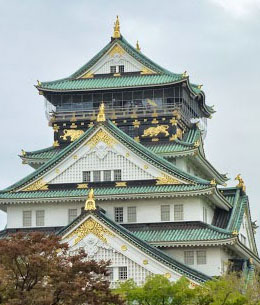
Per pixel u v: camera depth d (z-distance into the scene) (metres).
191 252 118.69
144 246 112.50
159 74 136.00
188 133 137.12
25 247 87.62
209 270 117.75
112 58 137.88
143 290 98.25
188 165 132.75
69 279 87.94
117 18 139.75
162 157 129.00
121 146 123.12
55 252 89.44
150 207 121.75
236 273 114.69
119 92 135.62
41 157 133.62
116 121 133.62
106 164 123.31
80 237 113.62
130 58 137.38
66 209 123.94
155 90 134.50
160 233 119.88
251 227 138.62
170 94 134.00
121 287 100.44
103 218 113.69
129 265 112.50
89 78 137.75
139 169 122.44
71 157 124.25
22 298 85.44
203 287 101.62
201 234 118.25
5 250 87.06
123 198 121.25
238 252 125.69
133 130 132.75
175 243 117.56
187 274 110.25
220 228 121.56
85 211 113.81
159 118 132.38
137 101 135.12
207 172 139.00
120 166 123.00
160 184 121.31
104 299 88.75
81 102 136.25
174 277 110.62
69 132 135.00
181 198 121.12
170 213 121.19
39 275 87.56
